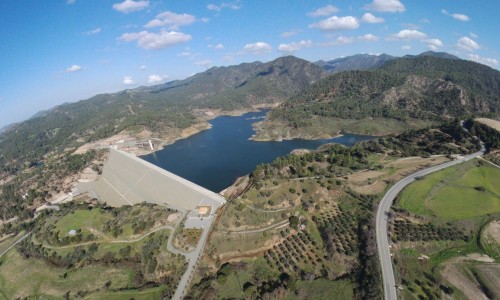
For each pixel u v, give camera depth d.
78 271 158.62
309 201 179.12
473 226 156.00
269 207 176.00
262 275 139.62
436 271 130.88
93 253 167.00
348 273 134.75
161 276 148.00
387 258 136.25
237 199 183.62
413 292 120.44
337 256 142.50
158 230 175.25
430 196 178.88
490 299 118.62
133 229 175.50
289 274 138.25
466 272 130.25
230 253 153.00
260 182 196.12
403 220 160.50
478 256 138.38
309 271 138.25
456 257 138.38
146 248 162.62
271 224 166.12
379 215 164.88
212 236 163.00
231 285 135.75
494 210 167.25
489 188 189.38
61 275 158.00
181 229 172.75
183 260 152.00
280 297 126.62
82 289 148.12
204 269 145.75
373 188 192.62
